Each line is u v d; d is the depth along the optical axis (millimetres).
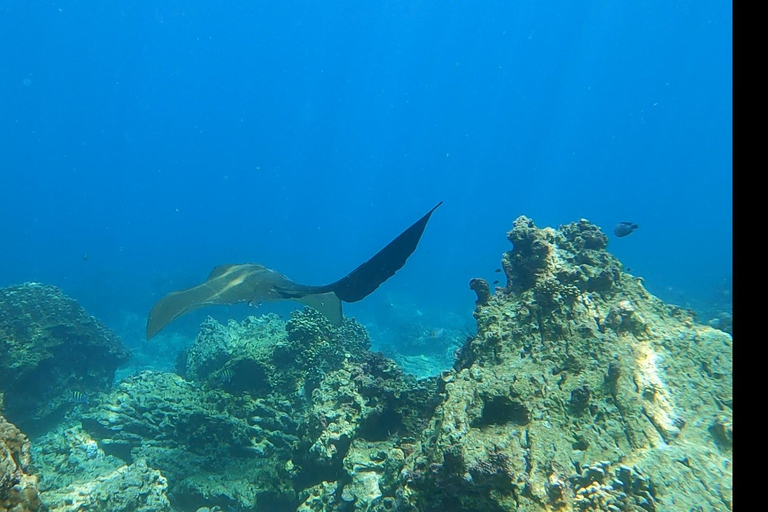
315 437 5891
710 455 3818
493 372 4910
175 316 4562
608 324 5363
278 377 8414
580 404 4336
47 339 9953
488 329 5785
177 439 7855
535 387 4570
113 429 8109
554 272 6176
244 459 7387
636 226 10617
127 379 9422
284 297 4562
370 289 3422
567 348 5055
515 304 6078
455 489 3752
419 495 4062
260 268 5332
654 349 5016
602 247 7016
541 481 3691
